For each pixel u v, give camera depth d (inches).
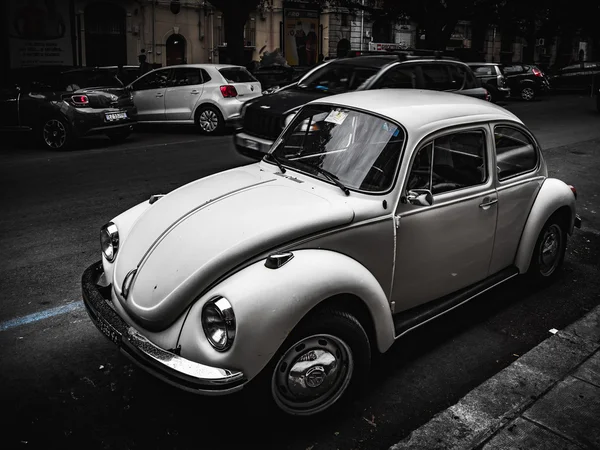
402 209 143.4
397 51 419.5
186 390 112.7
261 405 120.0
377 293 131.3
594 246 253.9
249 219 131.7
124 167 391.9
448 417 133.1
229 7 762.8
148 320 123.1
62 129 458.6
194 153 446.0
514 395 142.0
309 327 120.3
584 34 1787.6
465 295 165.9
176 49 1100.5
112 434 127.2
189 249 128.0
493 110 176.9
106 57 992.9
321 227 130.0
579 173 389.1
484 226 167.3
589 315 184.5
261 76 784.9
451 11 1018.1
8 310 183.6
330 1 1149.1
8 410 134.4
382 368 155.6
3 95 470.3
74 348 162.2
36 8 863.1
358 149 151.7
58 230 260.1
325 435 128.2
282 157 165.6
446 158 155.5
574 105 888.3
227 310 112.7
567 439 126.4
